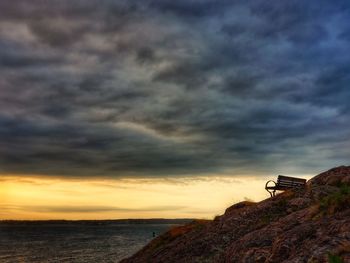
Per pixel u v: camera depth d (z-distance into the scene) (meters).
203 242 14.31
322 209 11.42
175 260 14.14
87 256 89.38
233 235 13.88
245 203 18.08
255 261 10.20
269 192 18.61
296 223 11.33
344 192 11.67
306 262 8.18
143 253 19.22
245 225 14.30
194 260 13.26
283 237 10.06
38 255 97.00
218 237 14.20
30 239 188.50
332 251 7.95
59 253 101.81
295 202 14.20
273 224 12.05
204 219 19.41
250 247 11.16
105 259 80.94
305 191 14.98
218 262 12.13
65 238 194.88
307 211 11.80
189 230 18.70
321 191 14.20
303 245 9.18
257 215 14.65
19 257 93.44
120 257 83.38
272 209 14.55
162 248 16.97
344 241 8.12
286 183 18.28
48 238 197.12
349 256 7.57
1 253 104.81
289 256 9.25
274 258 9.60
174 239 18.58
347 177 14.79
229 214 16.09
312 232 9.59
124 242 145.75
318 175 16.30
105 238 186.62
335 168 16.30
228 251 12.13
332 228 9.13
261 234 11.64
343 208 10.77
